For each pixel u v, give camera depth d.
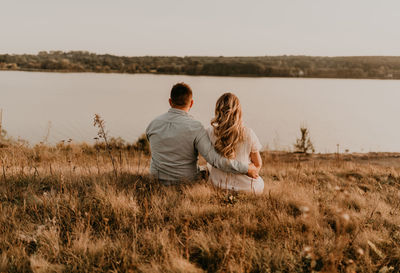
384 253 2.56
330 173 6.25
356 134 46.31
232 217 3.08
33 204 3.17
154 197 3.39
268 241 2.63
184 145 3.65
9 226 2.67
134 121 53.06
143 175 4.41
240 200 3.49
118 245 2.49
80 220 2.85
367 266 2.36
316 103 103.00
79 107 71.00
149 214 3.03
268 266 2.30
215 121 3.60
